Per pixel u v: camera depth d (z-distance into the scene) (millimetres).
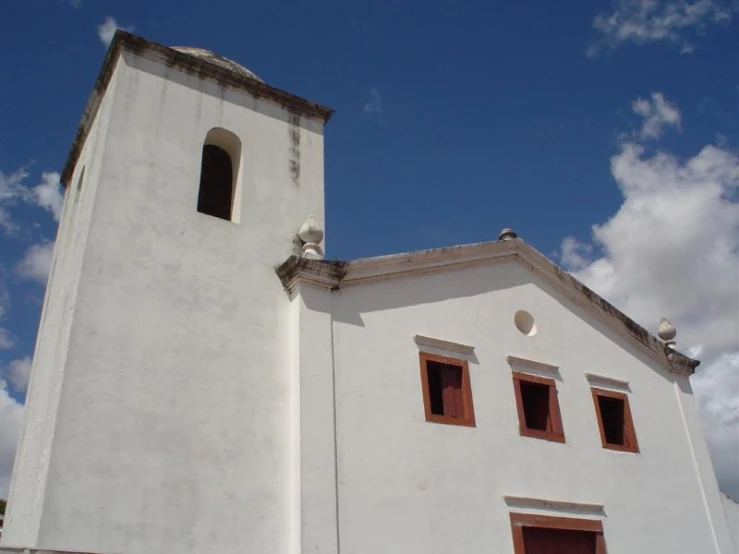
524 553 12047
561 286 15914
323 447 10883
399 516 11094
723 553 14875
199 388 10766
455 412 12820
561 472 13422
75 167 15438
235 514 10125
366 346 12234
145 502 9609
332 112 15266
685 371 16984
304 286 12078
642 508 14219
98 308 10555
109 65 13328
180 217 12086
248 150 13641
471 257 14570
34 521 9164
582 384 14922
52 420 9719
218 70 13883
